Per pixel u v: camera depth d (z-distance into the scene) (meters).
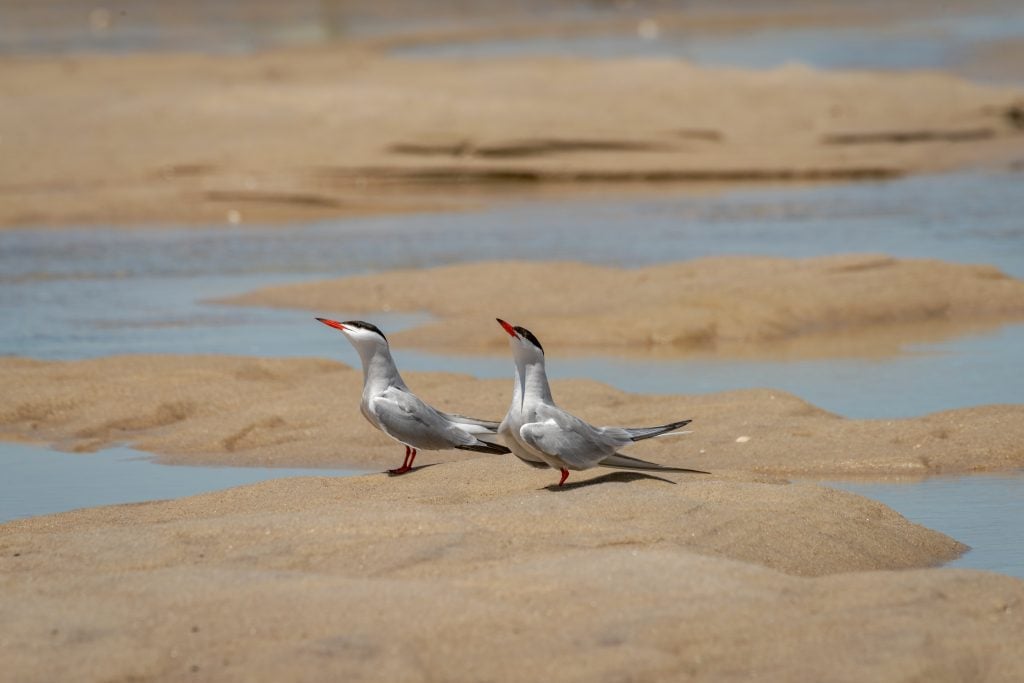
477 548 8.63
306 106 40.75
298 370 15.83
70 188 33.03
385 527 9.00
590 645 7.13
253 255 25.66
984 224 26.92
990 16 83.12
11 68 52.25
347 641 7.17
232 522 9.20
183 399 14.45
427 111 40.19
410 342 18.12
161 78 48.75
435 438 10.73
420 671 6.89
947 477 11.62
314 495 10.44
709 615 7.41
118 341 18.44
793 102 42.62
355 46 62.66
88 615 7.59
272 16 83.88
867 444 12.25
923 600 7.71
